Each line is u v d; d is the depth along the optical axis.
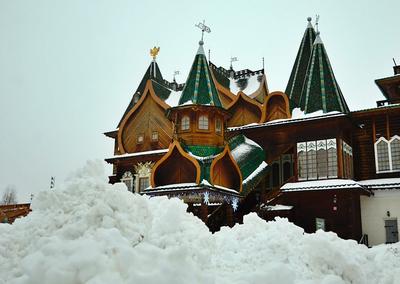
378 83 31.09
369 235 26.94
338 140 26.92
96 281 4.93
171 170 25.41
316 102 28.23
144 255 5.61
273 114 30.50
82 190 6.59
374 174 28.30
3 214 31.94
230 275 7.19
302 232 9.54
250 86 38.06
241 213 28.22
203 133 26.42
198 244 6.86
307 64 33.94
